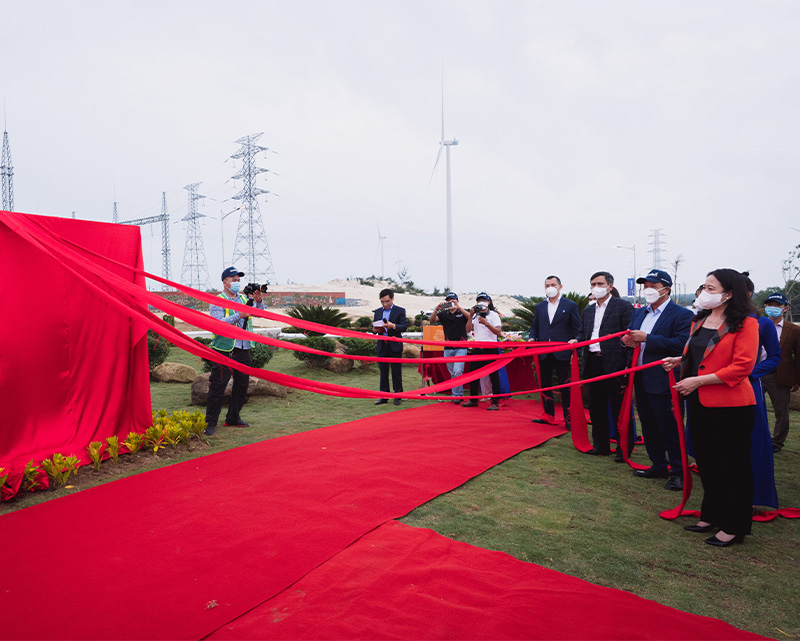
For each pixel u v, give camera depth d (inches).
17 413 186.7
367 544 130.9
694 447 150.1
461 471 195.3
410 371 532.4
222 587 109.5
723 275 142.8
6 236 186.4
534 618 98.7
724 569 126.0
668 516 156.5
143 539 132.4
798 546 140.4
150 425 235.5
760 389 163.8
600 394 231.9
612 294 240.8
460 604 103.7
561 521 152.7
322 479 180.5
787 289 1342.3
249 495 164.4
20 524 141.6
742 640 94.1
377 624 96.5
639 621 98.7
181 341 165.3
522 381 406.9
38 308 193.5
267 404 345.4
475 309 339.9
